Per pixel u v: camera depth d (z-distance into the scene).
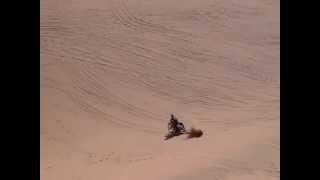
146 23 97.62
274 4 102.25
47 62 87.50
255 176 48.06
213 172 49.66
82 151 66.81
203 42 92.31
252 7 101.44
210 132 66.69
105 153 65.19
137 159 60.81
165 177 50.19
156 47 91.31
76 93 81.44
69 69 86.50
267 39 92.69
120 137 69.69
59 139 70.38
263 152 52.53
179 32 95.00
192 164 52.25
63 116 76.25
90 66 87.12
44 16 99.50
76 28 96.88
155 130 70.94
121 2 104.00
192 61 87.69
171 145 63.38
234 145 55.97
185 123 71.50
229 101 77.31
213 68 85.88
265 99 76.62
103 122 74.81
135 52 90.25
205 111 74.94
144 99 79.25
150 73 85.06
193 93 80.00
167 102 78.31
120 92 81.19
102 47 91.69
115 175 55.72
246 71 84.88
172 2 103.31
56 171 60.56
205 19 98.12
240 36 93.94
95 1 104.56
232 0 103.31
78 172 59.34
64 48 91.44
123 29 96.12
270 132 57.81
